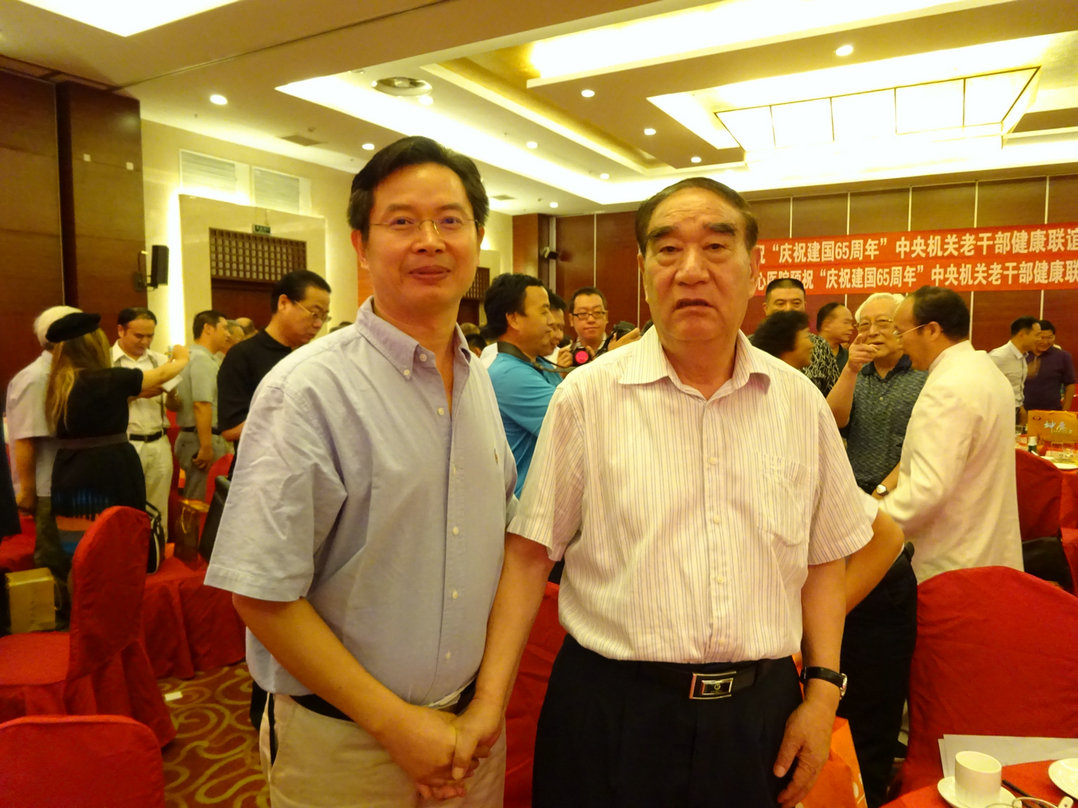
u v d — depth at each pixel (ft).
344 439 3.10
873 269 27.35
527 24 13.80
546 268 35.50
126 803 3.12
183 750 7.65
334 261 26.02
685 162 26.21
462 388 3.49
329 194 25.82
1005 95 19.02
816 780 3.71
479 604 3.51
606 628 3.48
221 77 16.88
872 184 27.94
